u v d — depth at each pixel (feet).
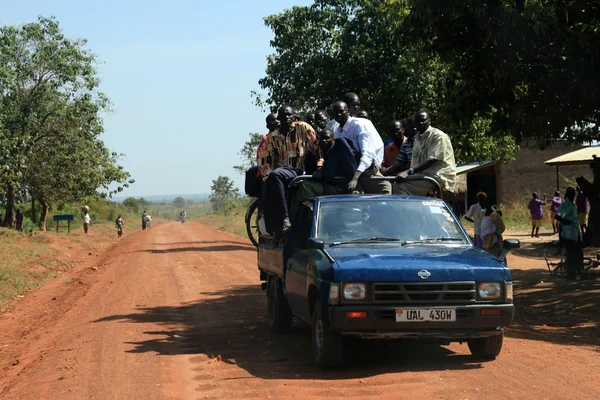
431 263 20.95
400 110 81.41
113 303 44.60
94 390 21.80
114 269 72.43
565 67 38.55
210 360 25.02
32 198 160.45
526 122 41.68
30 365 27.66
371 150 27.12
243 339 29.27
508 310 20.85
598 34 35.40
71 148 135.33
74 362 26.58
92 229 189.26
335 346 21.35
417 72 78.84
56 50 128.77
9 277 60.34
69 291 56.39
